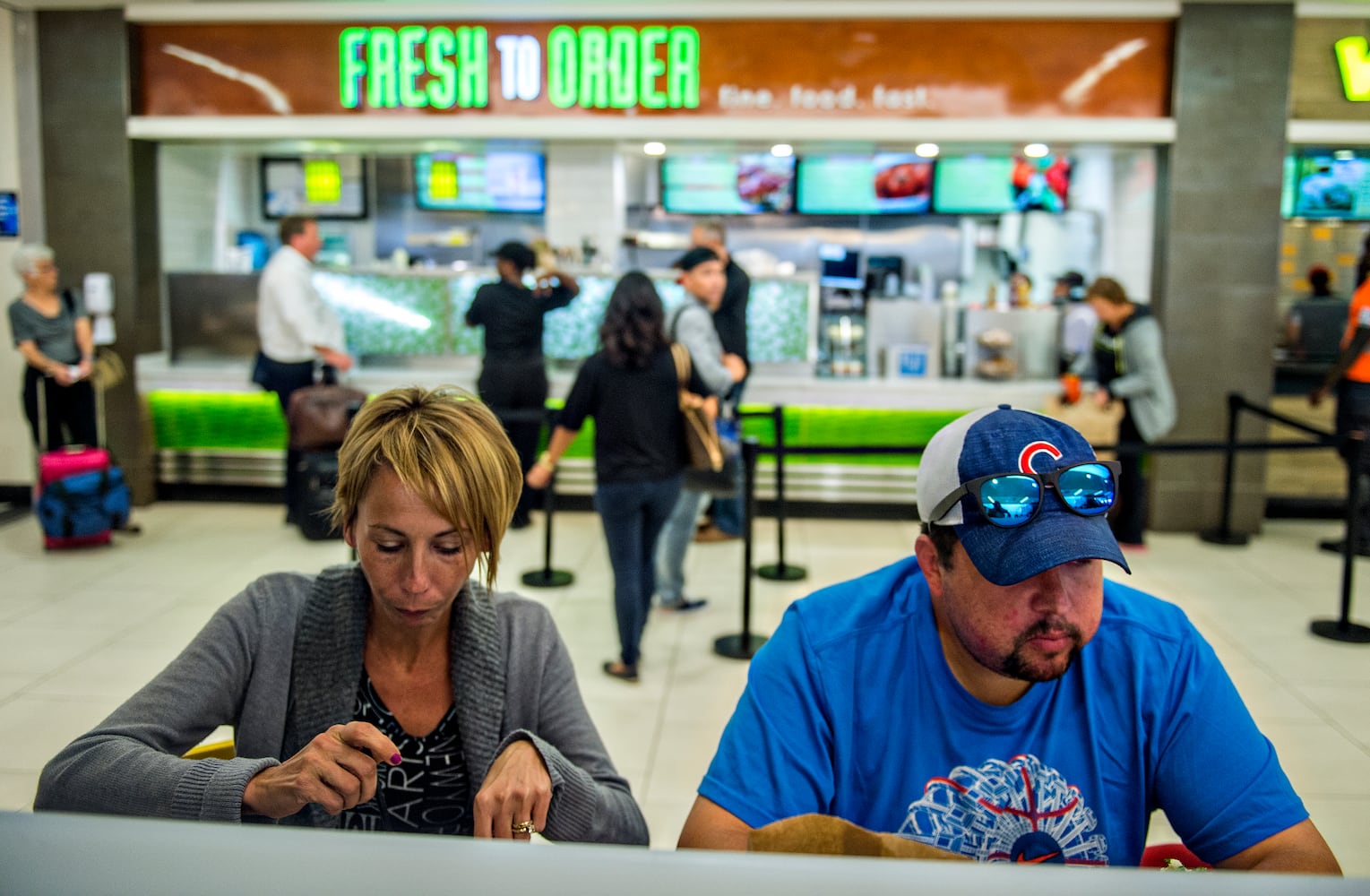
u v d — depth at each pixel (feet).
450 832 4.92
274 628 4.77
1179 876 1.46
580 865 1.42
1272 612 16.56
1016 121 20.79
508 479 4.43
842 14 20.70
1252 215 20.72
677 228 27.68
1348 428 19.67
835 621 4.50
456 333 23.57
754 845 3.26
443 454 4.17
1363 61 20.71
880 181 26.23
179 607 16.33
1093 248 25.94
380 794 4.83
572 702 5.00
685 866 1.43
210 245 25.57
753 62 20.99
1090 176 25.31
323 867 1.41
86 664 13.99
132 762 4.11
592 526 21.63
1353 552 15.35
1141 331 19.51
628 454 13.02
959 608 4.00
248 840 1.47
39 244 22.35
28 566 18.44
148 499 22.99
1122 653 4.32
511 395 20.48
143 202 22.53
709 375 14.79
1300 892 1.43
